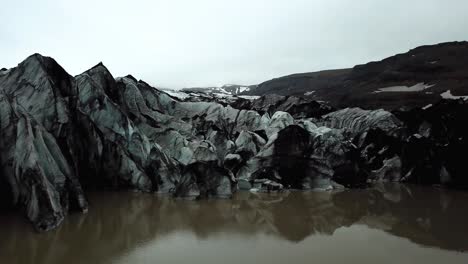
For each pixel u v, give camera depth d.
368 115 53.41
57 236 20.34
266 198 31.81
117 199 29.30
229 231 22.81
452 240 21.78
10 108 24.02
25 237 19.72
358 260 18.56
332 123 57.69
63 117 28.61
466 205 30.44
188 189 30.56
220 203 29.59
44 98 28.62
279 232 22.88
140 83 45.56
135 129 33.94
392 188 37.31
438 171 38.97
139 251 19.00
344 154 38.34
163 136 38.47
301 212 27.70
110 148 32.22
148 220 24.47
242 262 17.97
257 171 37.16
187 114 48.16
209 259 18.22
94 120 32.62
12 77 30.59
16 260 17.11
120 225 23.05
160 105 45.91
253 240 21.27
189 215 26.03
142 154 33.31
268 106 64.62
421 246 20.69
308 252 19.53
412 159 41.22
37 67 30.06
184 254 18.78
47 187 21.94
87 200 27.42
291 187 36.03
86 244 19.52
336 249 20.05
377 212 28.08
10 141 23.33
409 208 29.39
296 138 36.75
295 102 64.62
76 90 32.12
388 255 19.33
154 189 32.16
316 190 35.53
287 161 36.66
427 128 46.38
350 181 37.84
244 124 48.09
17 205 22.78
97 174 31.86
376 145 46.22
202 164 31.45
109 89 37.06
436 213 27.91
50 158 24.19
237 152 39.97
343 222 25.36
